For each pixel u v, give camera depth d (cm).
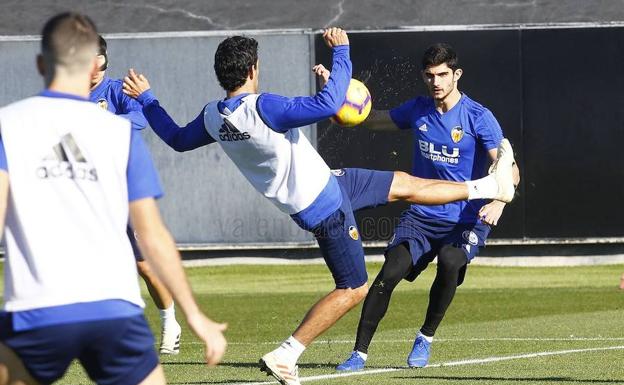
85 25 1418
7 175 1368
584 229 5794
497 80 5778
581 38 5769
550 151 5778
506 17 5903
